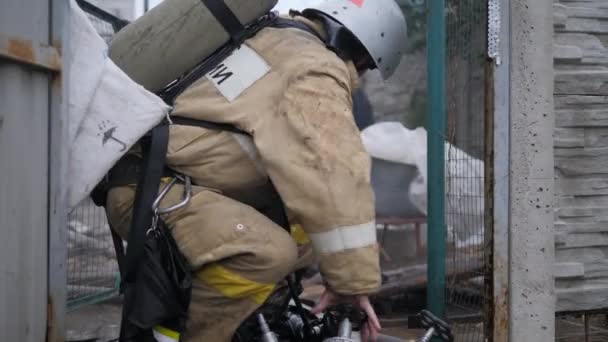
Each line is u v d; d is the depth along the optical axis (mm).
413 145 6195
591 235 3809
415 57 6941
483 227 3451
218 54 2721
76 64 2467
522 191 3373
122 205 2619
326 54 2648
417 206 6176
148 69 2691
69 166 2455
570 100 3791
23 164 2133
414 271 5645
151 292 2389
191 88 2662
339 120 2484
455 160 3674
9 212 2064
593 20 3826
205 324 2562
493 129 3344
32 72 2174
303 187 2400
